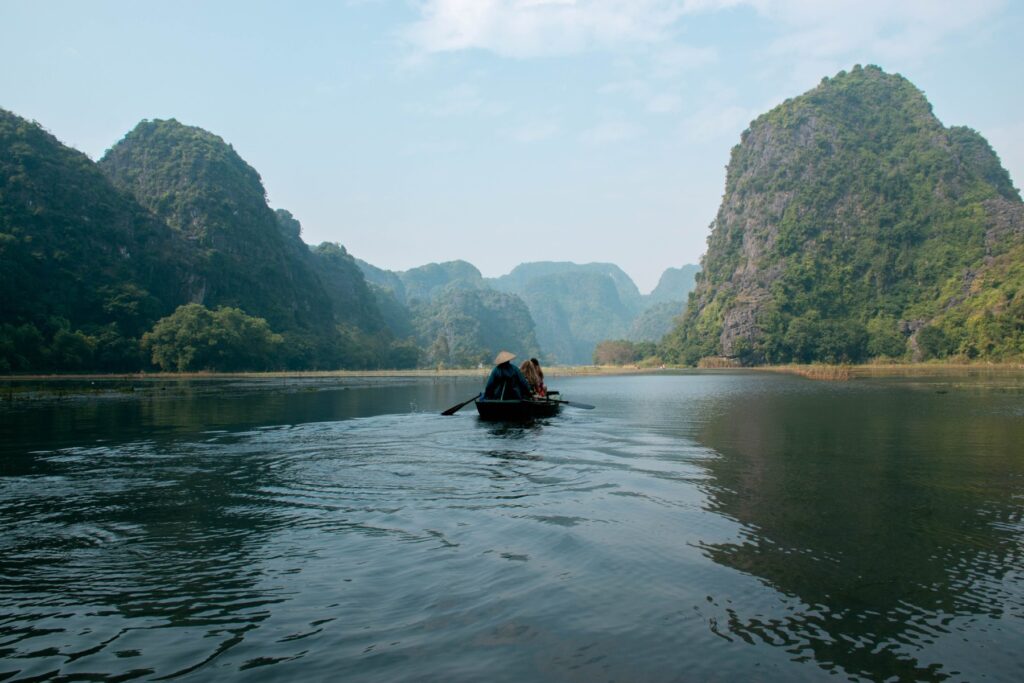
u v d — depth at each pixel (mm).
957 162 159000
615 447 12664
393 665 3732
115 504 7746
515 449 12359
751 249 172625
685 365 158625
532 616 4375
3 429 16438
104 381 57938
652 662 3777
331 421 18469
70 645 4031
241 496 8117
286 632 4176
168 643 4043
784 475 9484
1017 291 105812
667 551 5770
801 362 141125
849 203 162750
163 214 139000
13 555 5785
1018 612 4535
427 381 62344
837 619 4398
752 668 3730
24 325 77125
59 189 103125
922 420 18375
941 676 3680
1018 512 7254
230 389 41688
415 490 8414
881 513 7195
